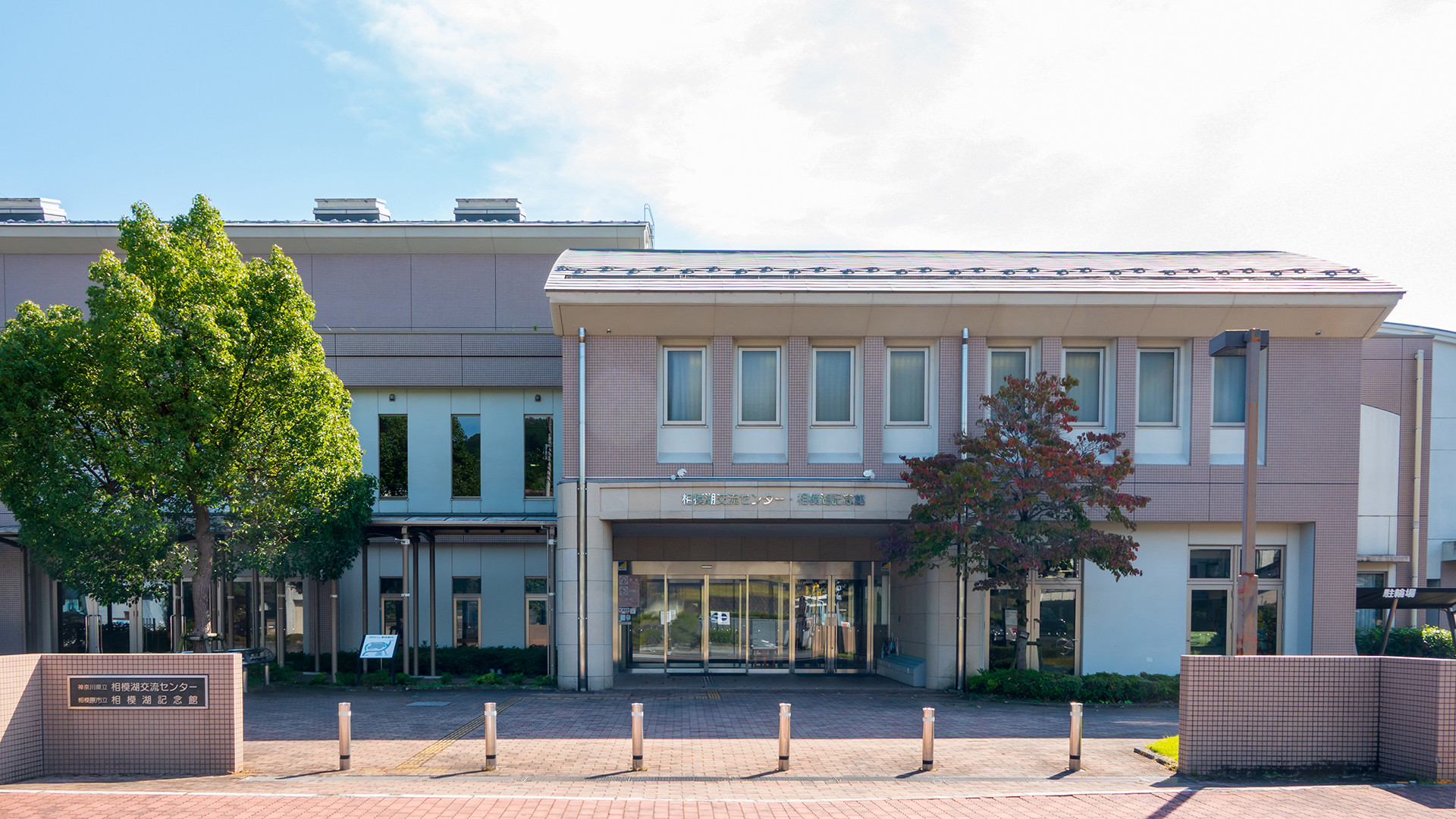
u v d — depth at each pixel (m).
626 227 25.78
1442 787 9.96
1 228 25.03
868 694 18.59
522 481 24.22
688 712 15.99
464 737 13.55
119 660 10.93
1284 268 20.84
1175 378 19.75
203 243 16.41
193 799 9.56
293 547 19.52
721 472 19.20
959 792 10.09
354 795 9.75
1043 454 16.61
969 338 19.28
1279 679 10.84
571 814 9.06
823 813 9.17
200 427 15.59
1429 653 21.05
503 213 28.41
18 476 15.56
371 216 27.91
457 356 24.16
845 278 19.66
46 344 15.34
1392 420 23.50
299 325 16.42
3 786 10.19
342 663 22.66
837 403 19.72
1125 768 11.51
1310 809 9.20
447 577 24.27
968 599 19.19
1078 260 22.42
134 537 15.55
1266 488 19.28
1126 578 19.62
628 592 22.86
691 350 19.66
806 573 23.05
